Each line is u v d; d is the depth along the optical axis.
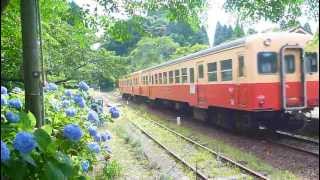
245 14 7.62
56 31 12.65
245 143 13.73
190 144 13.69
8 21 7.65
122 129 15.96
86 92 6.86
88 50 18.53
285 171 9.62
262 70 13.75
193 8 7.52
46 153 3.03
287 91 13.97
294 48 13.95
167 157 11.46
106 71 22.67
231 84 15.07
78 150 4.60
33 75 4.22
